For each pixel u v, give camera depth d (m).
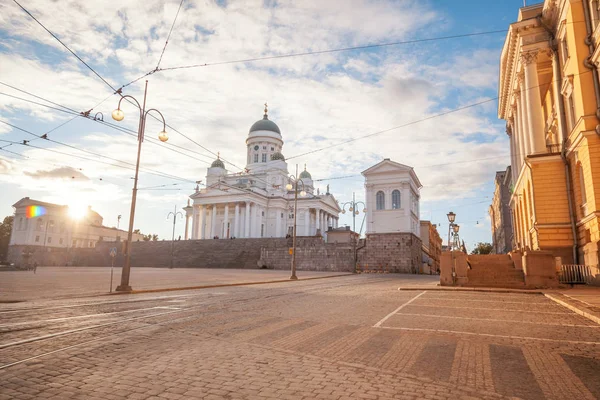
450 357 6.43
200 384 5.02
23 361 5.98
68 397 4.55
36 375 5.34
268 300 14.62
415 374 5.50
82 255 76.88
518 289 18.69
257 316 10.56
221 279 28.41
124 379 5.20
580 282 20.48
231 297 15.73
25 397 4.54
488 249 93.44
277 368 5.73
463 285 21.19
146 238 131.75
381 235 53.38
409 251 51.62
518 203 35.81
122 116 15.59
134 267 62.84
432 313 11.39
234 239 65.69
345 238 74.25
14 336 7.73
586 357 6.49
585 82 21.00
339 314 11.09
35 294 15.90
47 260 78.62
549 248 23.80
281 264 57.34
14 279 26.94
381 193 57.53
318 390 4.82
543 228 24.09
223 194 83.50
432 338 7.89
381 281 29.20
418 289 19.61
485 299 15.36
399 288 19.95
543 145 25.30
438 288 19.81
